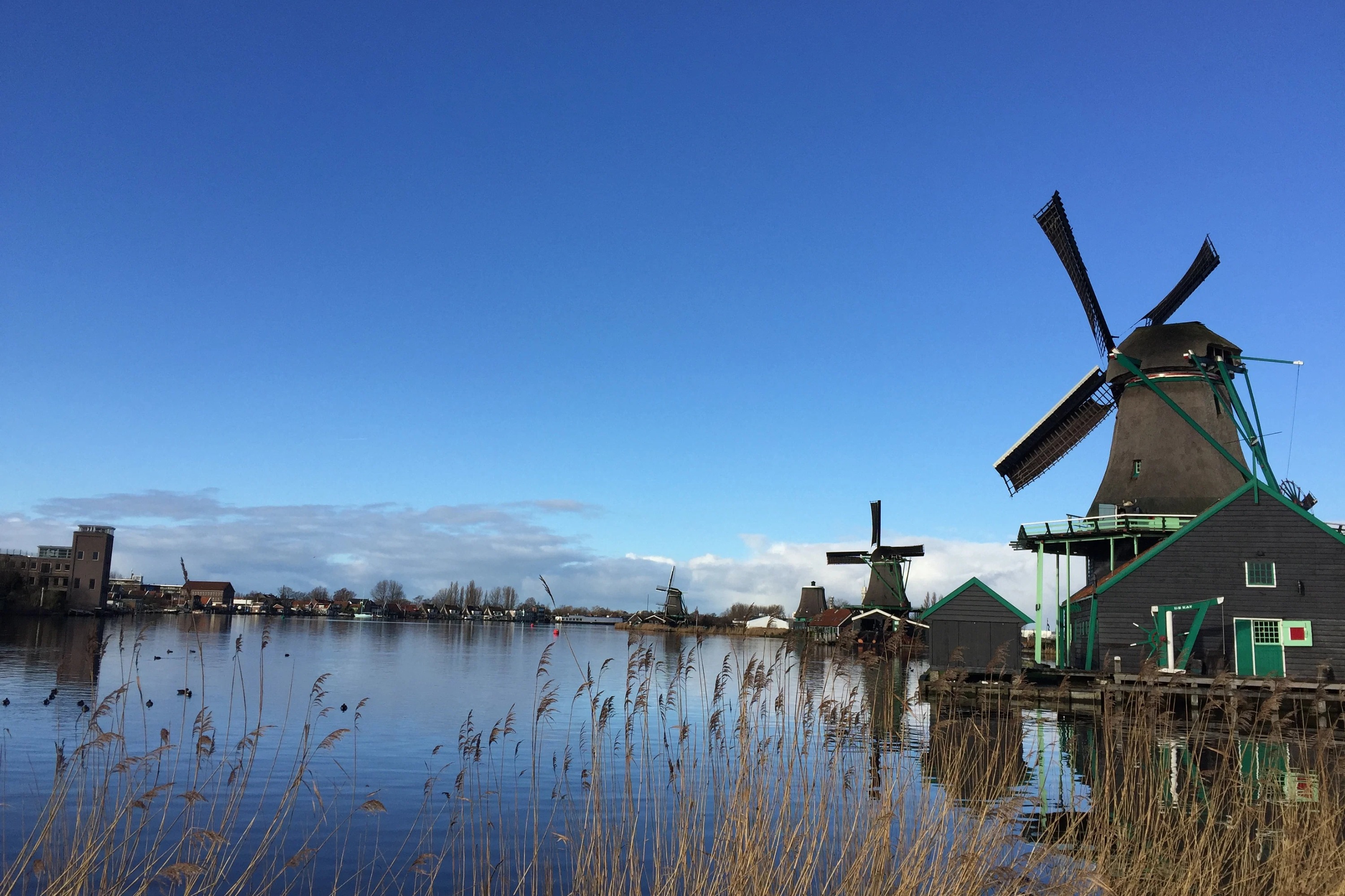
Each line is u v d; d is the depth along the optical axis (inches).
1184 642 1270.9
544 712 411.5
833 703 437.4
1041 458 1763.0
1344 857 366.3
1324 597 1234.6
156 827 491.8
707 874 365.4
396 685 1398.9
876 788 446.9
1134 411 1654.8
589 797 432.1
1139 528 1427.2
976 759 545.3
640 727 884.6
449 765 718.5
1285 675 1224.2
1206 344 1605.6
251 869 403.2
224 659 1766.7
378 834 503.8
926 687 1250.6
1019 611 1476.4
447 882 417.1
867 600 3053.6
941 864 360.5
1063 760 731.4
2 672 1322.6
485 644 3031.5
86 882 360.5
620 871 399.9
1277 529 1270.9
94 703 942.4
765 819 374.6
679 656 480.7
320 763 714.8
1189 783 467.8
